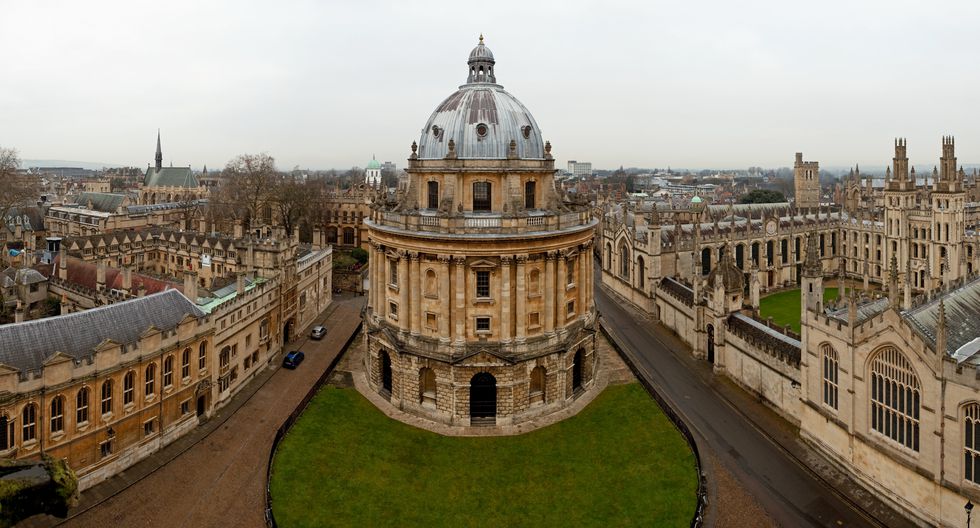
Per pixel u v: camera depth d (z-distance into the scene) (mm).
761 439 67938
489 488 59938
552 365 75375
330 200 188625
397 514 55688
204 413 73188
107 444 60344
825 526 52469
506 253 71250
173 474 61250
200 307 79188
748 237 137375
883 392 55375
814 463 62438
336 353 96938
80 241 124000
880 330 54688
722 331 86812
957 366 47469
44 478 32906
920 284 132500
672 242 124438
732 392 81062
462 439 69250
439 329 72938
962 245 125500
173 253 134000
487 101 77875
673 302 107562
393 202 88125
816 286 65062
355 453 65812
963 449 47812
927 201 134250
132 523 53062
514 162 74312
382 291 79938
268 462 63000
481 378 72812
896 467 53719
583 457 65250
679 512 55125
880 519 53000
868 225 149625
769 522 53188
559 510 56312
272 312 93812
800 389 68375
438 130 77875
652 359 94250
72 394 56781
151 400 65000
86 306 94688
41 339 58938
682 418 73125
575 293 80062
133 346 62188
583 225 79062
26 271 100125
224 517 54312
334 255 161125
